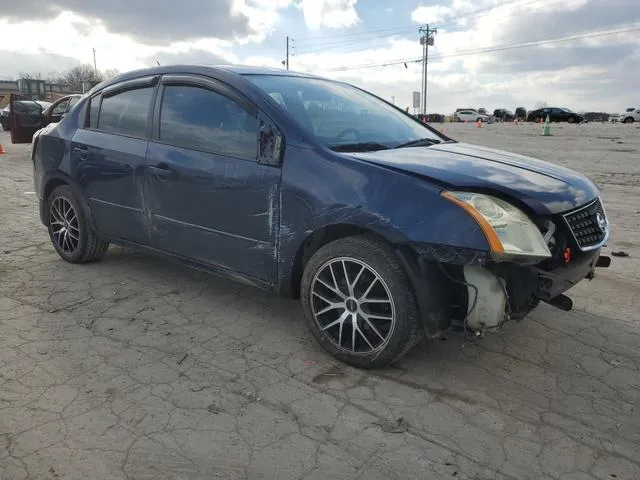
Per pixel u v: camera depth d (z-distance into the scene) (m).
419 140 4.07
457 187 2.98
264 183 3.49
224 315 4.09
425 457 2.56
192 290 4.56
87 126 4.79
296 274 3.57
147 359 3.40
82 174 4.73
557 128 38.44
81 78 74.81
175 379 3.18
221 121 3.80
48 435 2.64
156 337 3.70
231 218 3.70
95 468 2.43
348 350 3.35
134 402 2.93
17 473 2.39
